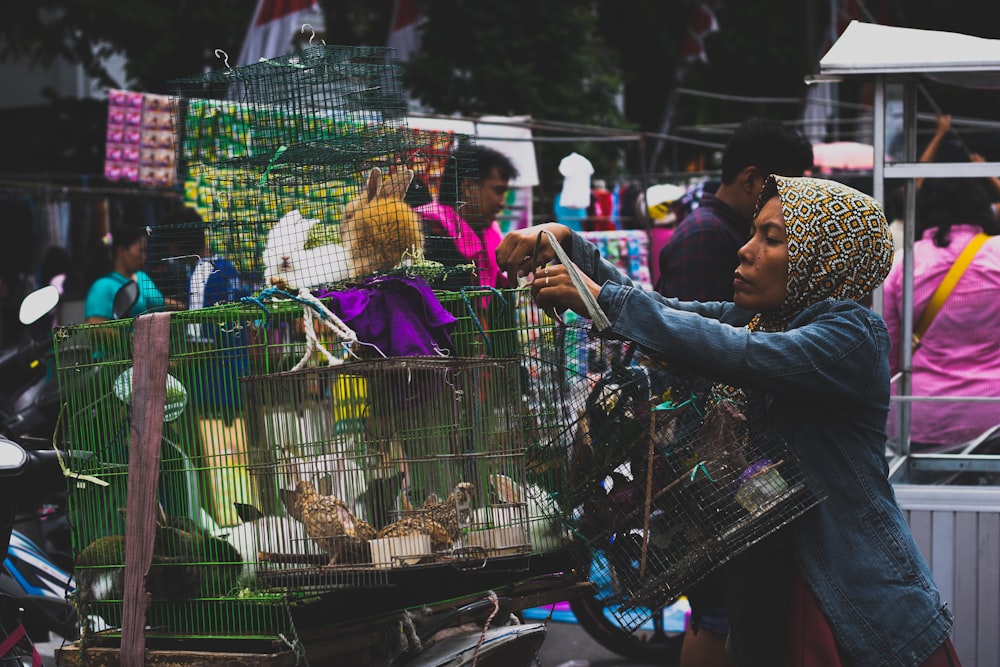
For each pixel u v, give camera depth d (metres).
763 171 4.30
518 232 3.35
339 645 2.95
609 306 2.74
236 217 3.59
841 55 4.50
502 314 3.44
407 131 3.47
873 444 2.77
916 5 17.48
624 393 2.97
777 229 2.84
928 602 2.68
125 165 10.00
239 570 2.93
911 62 4.38
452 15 13.05
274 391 2.88
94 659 3.08
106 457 3.22
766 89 19.06
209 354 3.04
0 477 3.20
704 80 18.33
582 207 8.68
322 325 3.10
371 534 2.78
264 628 2.91
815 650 2.65
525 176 8.02
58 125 14.30
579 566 3.08
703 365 2.68
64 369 3.28
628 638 5.52
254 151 3.62
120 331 3.20
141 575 2.98
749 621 2.87
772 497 2.72
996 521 4.36
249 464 2.88
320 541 2.76
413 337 3.08
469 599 3.21
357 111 3.52
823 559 2.69
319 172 3.46
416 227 3.44
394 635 3.05
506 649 3.20
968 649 4.37
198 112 3.72
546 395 3.23
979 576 4.38
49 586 4.54
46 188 10.75
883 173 4.58
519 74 12.87
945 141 9.61
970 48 4.37
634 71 17.61
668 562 2.88
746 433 2.84
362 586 2.72
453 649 3.11
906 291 5.09
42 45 13.44
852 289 2.83
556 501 3.12
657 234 9.40
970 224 5.32
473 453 2.93
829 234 2.79
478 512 2.93
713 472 2.82
